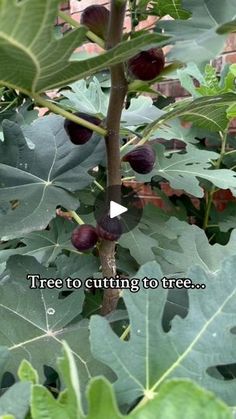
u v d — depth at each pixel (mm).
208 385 568
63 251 1246
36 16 445
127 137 1320
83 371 721
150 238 1033
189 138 1412
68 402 452
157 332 590
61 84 613
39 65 540
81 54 623
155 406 416
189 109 881
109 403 413
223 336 595
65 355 436
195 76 1394
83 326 800
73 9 2207
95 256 1004
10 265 859
